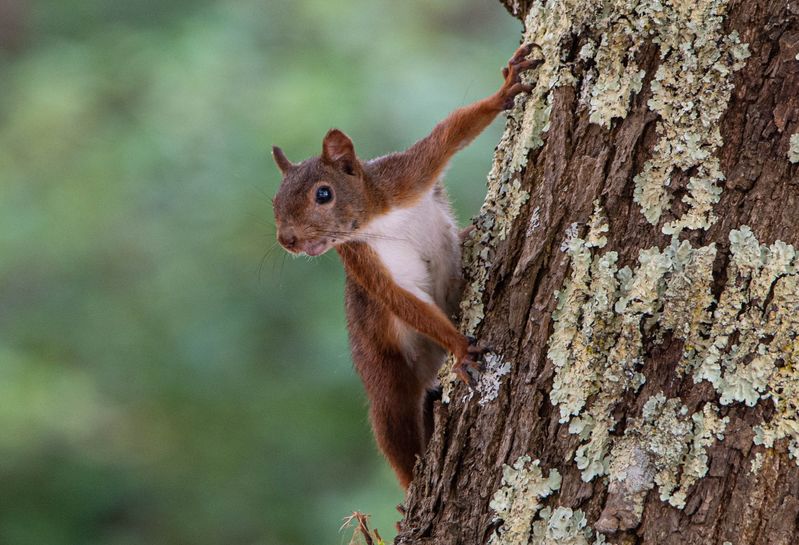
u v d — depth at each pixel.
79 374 20.45
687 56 7.01
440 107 20.42
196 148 21.05
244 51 21.88
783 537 6.25
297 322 20.17
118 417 20.39
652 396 6.69
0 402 19.80
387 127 20.17
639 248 6.94
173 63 21.69
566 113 7.52
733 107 6.83
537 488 6.99
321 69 21.05
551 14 7.96
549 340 7.21
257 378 20.00
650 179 6.99
